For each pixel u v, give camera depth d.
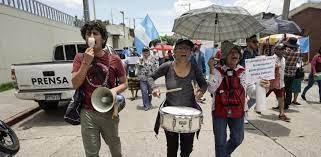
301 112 7.68
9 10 13.62
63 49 9.38
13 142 4.09
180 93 3.51
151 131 6.07
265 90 4.66
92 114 3.05
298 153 4.79
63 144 5.40
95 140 3.10
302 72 8.43
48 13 19.00
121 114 7.72
